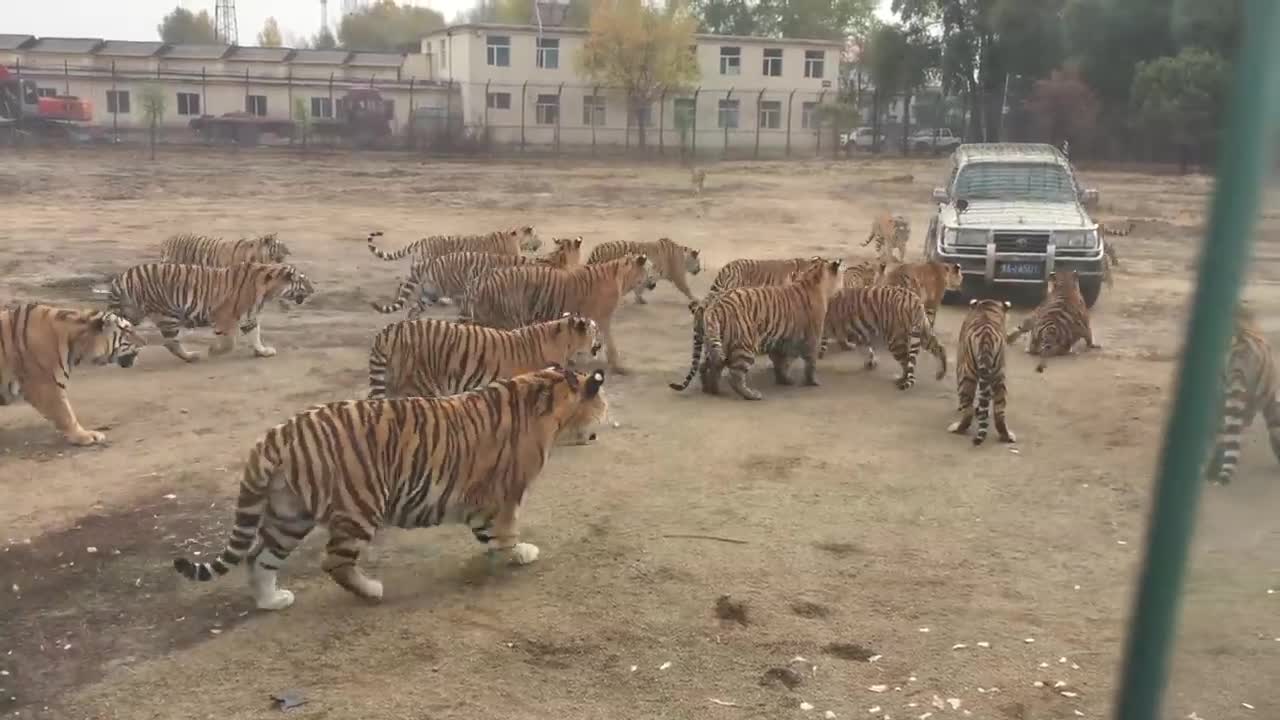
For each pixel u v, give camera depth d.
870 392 10.66
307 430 5.47
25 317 8.41
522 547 6.35
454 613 5.76
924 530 6.95
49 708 4.83
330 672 5.16
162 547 6.62
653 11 53.75
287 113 56.28
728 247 21.88
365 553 6.54
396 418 5.64
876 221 20.70
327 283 16.88
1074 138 38.75
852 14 80.00
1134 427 9.27
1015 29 42.31
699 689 5.02
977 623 5.66
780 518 7.12
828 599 5.95
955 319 14.90
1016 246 15.64
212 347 11.85
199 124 51.66
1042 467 8.20
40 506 7.25
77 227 22.41
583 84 56.28
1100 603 5.88
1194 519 3.55
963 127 47.66
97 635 5.51
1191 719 3.70
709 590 6.05
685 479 7.87
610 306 11.20
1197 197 30.69
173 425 9.14
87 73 53.53
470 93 55.69
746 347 10.19
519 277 11.08
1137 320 14.89
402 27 99.75
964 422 9.12
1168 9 35.06
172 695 4.95
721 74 57.66
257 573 5.71
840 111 53.22
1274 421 4.04
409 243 21.45
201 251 15.20
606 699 4.93
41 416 9.43
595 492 7.57
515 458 6.03
